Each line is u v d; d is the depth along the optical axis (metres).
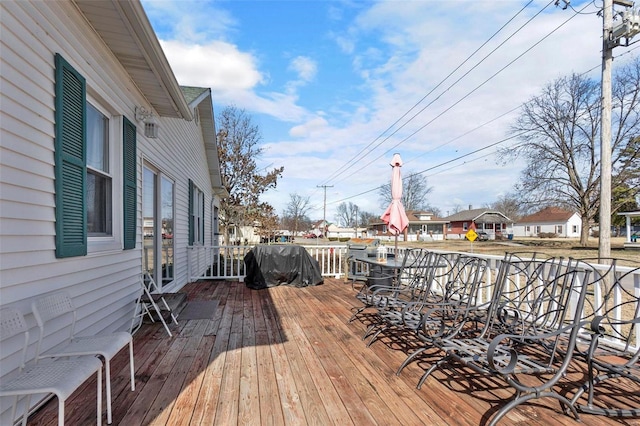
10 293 1.91
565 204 20.52
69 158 2.47
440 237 41.97
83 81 2.68
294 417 2.08
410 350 3.23
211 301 5.36
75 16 2.58
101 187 3.29
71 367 1.76
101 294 3.07
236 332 3.78
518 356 2.28
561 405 2.24
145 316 4.19
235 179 21.16
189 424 1.99
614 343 3.14
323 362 2.94
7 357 1.88
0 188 1.84
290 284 6.73
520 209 21.33
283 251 6.69
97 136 3.22
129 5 2.52
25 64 2.04
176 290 6.20
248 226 22.00
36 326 2.12
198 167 9.23
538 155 19.80
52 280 2.30
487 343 2.55
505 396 2.36
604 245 8.23
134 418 2.05
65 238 2.42
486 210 41.38
